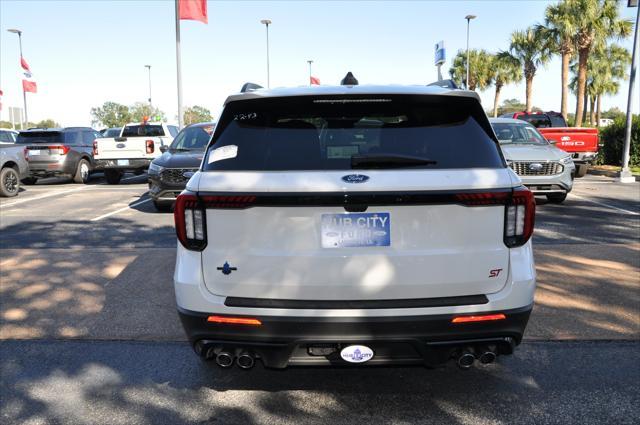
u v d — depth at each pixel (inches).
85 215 392.2
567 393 127.8
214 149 114.7
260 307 105.9
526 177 392.8
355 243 104.4
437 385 133.3
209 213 106.7
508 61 1624.0
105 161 608.1
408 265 104.7
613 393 127.3
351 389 132.2
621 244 272.8
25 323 177.5
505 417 117.7
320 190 102.4
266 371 142.3
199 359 150.0
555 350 151.6
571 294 197.0
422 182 103.0
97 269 239.1
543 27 1318.9
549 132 609.9
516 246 108.2
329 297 105.7
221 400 127.4
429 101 118.5
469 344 108.3
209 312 107.7
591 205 408.8
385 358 108.0
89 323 176.7
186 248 109.5
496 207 105.7
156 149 624.4
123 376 140.3
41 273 234.2
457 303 105.6
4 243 296.8
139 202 461.4
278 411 122.2
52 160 623.2
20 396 130.2
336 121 115.9
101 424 117.6
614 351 150.5
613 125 776.3
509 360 145.9
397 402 125.5
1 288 214.1
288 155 110.2
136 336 166.1
